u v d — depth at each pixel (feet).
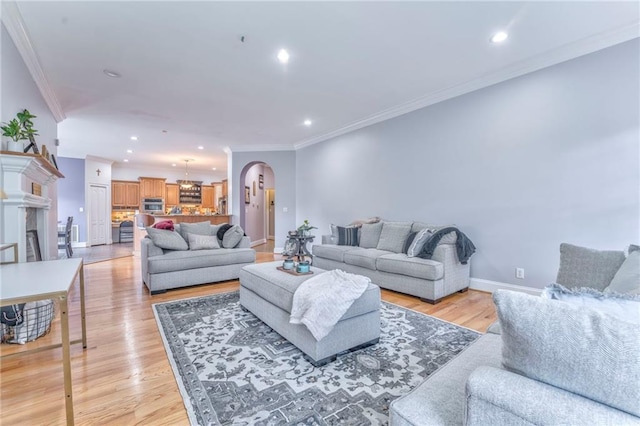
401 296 11.59
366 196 16.84
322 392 5.44
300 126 17.71
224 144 22.38
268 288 7.93
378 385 5.67
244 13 7.54
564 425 2.14
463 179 12.35
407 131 14.49
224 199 31.40
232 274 13.53
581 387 2.28
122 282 13.43
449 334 7.98
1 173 7.62
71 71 10.59
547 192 10.09
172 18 7.74
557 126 9.82
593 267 5.89
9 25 7.66
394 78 11.42
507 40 8.89
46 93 11.94
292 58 9.85
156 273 11.51
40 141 11.40
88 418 4.74
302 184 21.81
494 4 7.27
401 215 14.89
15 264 6.30
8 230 7.68
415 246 11.69
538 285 10.36
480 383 2.63
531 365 2.53
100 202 28.37
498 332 4.87
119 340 7.54
